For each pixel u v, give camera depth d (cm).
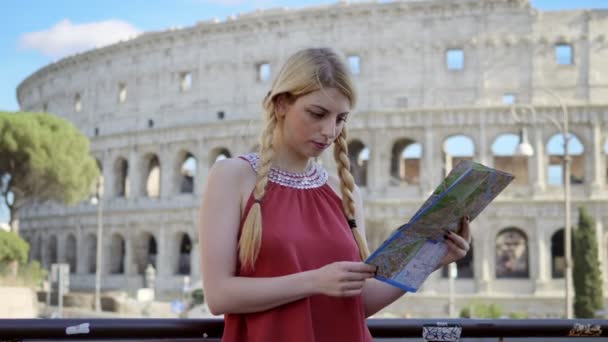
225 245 565
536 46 8656
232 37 9900
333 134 584
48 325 655
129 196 10475
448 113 8681
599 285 7038
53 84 12144
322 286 526
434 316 8188
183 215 9875
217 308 549
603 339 750
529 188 8488
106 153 10825
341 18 9219
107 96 11025
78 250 11106
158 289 9875
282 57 9550
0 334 645
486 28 8769
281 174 605
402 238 540
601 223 8219
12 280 7281
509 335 732
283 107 598
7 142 8438
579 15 8619
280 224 573
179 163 10169
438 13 8906
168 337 679
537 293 8175
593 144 8356
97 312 8100
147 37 10481
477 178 539
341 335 574
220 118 9875
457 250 572
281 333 550
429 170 8669
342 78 578
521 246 9900
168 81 10375
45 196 9088
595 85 8519
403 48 8981
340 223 609
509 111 8550
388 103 8962
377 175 8838
